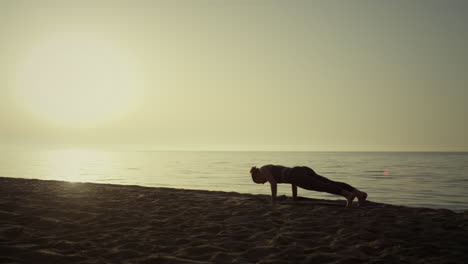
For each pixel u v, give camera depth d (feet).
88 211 16.57
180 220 14.79
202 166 169.68
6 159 249.34
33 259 9.53
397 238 11.76
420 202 46.09
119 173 110.32
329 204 17.83
